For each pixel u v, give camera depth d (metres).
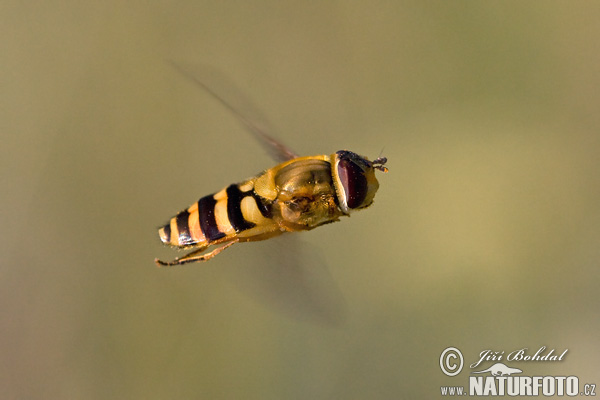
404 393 0.21
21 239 0.21
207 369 0.21
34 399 0.21
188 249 0.20
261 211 0.20
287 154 0.20
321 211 0.20
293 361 0.21
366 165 0.20
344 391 0.21
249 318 0.21
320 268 0.19
